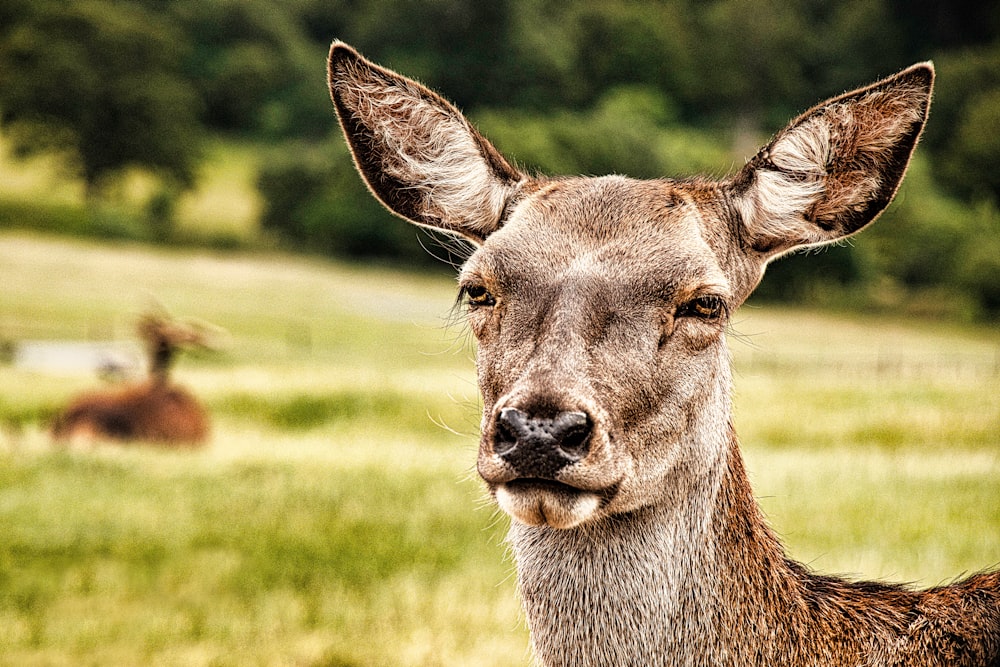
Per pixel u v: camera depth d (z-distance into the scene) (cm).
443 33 14225
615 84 15262
